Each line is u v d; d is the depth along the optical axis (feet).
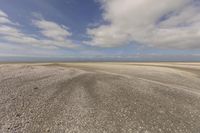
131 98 32.37
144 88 41.65
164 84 49.96
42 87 37.37
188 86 50.90
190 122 21.91
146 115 23.84
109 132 18.10
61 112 23.26
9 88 34.12
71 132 17.61
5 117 20.34
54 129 18.06
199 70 115.34
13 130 17.24
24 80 43.62
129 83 47.65
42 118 20.77
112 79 54.29
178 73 91.09
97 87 40.86
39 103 26.45
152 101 30.96
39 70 70.90
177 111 26.11
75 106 26.18
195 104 30.14
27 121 19.61
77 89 37.70
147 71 99.76
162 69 119.55
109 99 31.04
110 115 23.16
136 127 19.66
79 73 68.44
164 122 21.57
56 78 50.55
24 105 25.07
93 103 28.25
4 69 66.23
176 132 18.83
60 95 31.94
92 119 21.44
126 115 23.47
